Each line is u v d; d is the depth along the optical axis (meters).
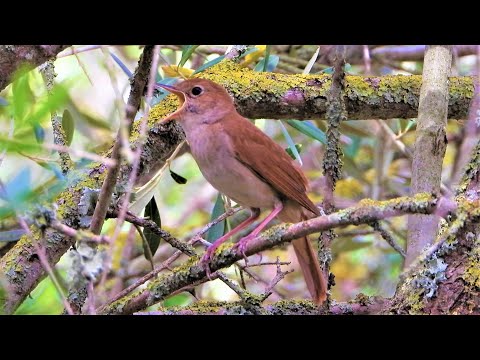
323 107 9.38
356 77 9.67
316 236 12.09
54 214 5.24
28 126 5.11
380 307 6.78
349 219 5.44
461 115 9.86
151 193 8.69
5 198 5.22
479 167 6.69
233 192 8.24
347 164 12.30
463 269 6.38
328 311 6.81
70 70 10.61
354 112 9.64
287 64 12.65
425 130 7.84
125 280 10.88
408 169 13.51
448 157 12.81
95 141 10.63
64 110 8.66
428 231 7.18
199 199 13.48
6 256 7.87
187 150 11.38
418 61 13.38
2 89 6.92
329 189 6.47
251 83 9.32
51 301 8.06
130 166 8.40
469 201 5.70
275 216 8.03
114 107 10.85
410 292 6.67
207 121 8.24
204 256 6.69
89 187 8.10
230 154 8.04
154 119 8.84
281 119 9.67
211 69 9.55
